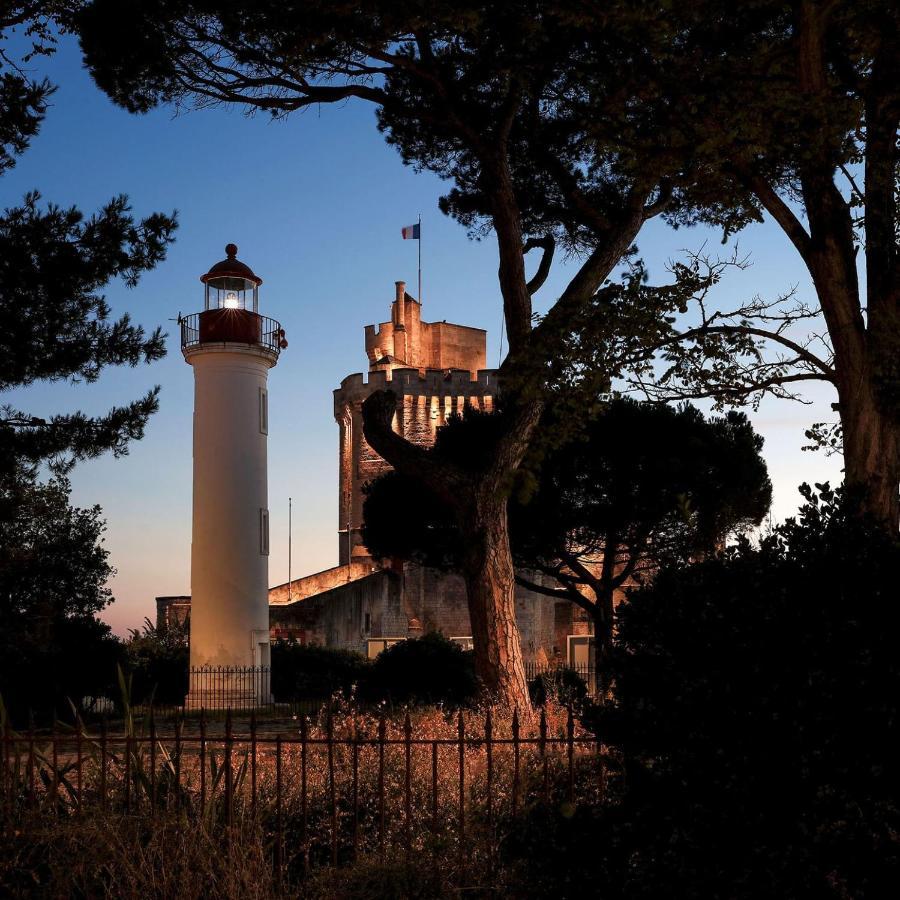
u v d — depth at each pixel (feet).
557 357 32.99
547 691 59.82
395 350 259.80
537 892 19.43
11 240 55.98
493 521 54.60
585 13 33.06
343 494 250.78
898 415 31.86
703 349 33.60
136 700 113.19
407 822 21.83
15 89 54.60
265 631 115.65
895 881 16.03
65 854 21.24
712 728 17.38
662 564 19.94
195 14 53.78
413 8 40.65
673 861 17.02
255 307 121.49
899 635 17.03
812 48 32.12
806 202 33.40
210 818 21.97
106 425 59.98
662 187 61.46
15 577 91.91
